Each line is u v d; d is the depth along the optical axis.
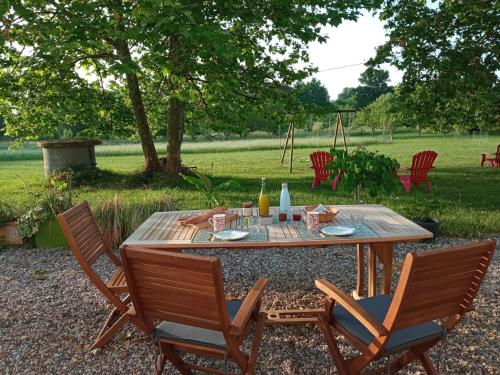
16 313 3.52
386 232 2.97
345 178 4.02
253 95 11.17
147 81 10.54
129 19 7.08
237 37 9.41
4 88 9.27
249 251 5.09
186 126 12.93
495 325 3.10
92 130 11.73
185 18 6.43
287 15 8.62
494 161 14.72
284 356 2.76
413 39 8.92
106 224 5.28
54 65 8.66
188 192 9.25
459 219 6.03
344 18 8.90
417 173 9.19
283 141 33.03
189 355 2.79
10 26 6.66
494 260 4.52
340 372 2.30
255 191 9.47
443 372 2.54
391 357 2.72
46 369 2.69
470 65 8.56
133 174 11.50
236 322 2.01
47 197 5.66
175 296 2.00
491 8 8.74
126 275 2.03
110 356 2.82
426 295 1.95
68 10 7.14
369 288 3.49
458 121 11.47
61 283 4.20
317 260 4.69
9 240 5.50
